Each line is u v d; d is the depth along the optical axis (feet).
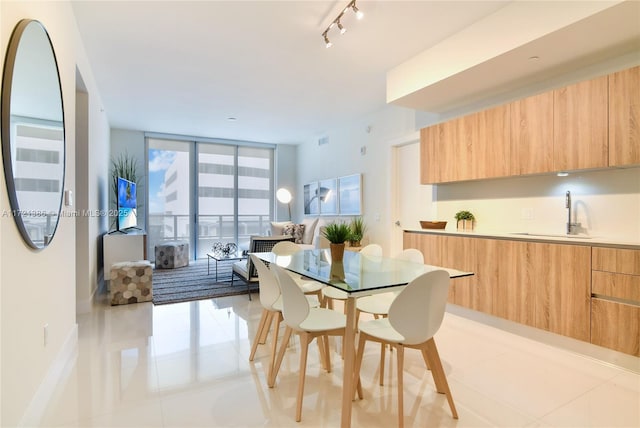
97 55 10.89
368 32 9.52
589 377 7.10
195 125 20.01
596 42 7.85
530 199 10.41
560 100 8.68
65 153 7.59
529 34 7.86
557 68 9.22
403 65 11.42
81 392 6.42
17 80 4.78
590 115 8.06
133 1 8.09
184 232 23.06
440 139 12.17
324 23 9.06
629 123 7.37
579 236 9.04
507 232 11.02
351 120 18.61
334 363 7.84
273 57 11.02
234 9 8.41
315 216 22.84
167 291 14.48
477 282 10.24
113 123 19.53
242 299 13.34
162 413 5.78
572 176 9.38
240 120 18.81
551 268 8.48
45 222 5.96
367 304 7.95
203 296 13.65
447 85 10.43
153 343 8.84
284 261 8.25
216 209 24.06
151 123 19.56
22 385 5.02
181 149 22.97
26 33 5.07
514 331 9.41
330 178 21.18
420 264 7.78
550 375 7.19
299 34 9.61
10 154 4.57
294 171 26.12
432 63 10.34
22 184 4.97
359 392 6.28
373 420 5.64
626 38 7.68
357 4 8.21
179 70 12.03
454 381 6.94
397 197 15.94
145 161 21.77
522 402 6.19
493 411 5.91
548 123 8.94
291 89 13.94
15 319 4.77
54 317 6.74
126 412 5.79
